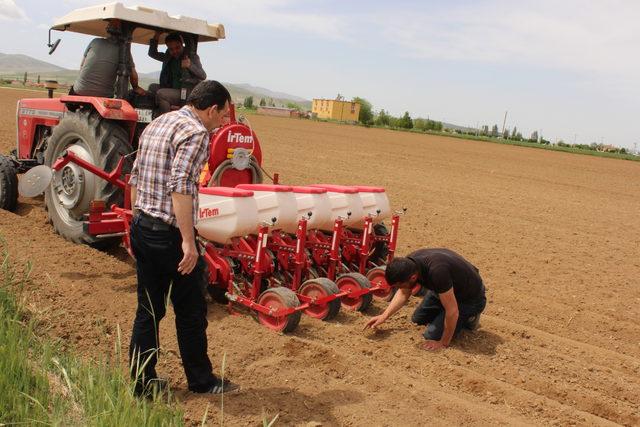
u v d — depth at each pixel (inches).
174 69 269.4
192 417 136.6
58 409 117.6
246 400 146.3
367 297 217.9
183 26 258.2
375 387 158.6
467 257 321.7
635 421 157.6
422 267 184.2
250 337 182.9
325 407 146.0
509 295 260.7
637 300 269.7
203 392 147.3
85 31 299.7
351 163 746.2
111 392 120.3
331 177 590.9
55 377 133.1
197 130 128.3
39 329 167.2
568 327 229.8
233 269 205.8
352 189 236.4
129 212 220.1
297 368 165.5
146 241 131.8
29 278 204.7
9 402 120.8
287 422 137.7
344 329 199.2
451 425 142.9
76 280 213.6
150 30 271.0
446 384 167.2
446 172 772.0
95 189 247.8
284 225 206.8
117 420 111.5
